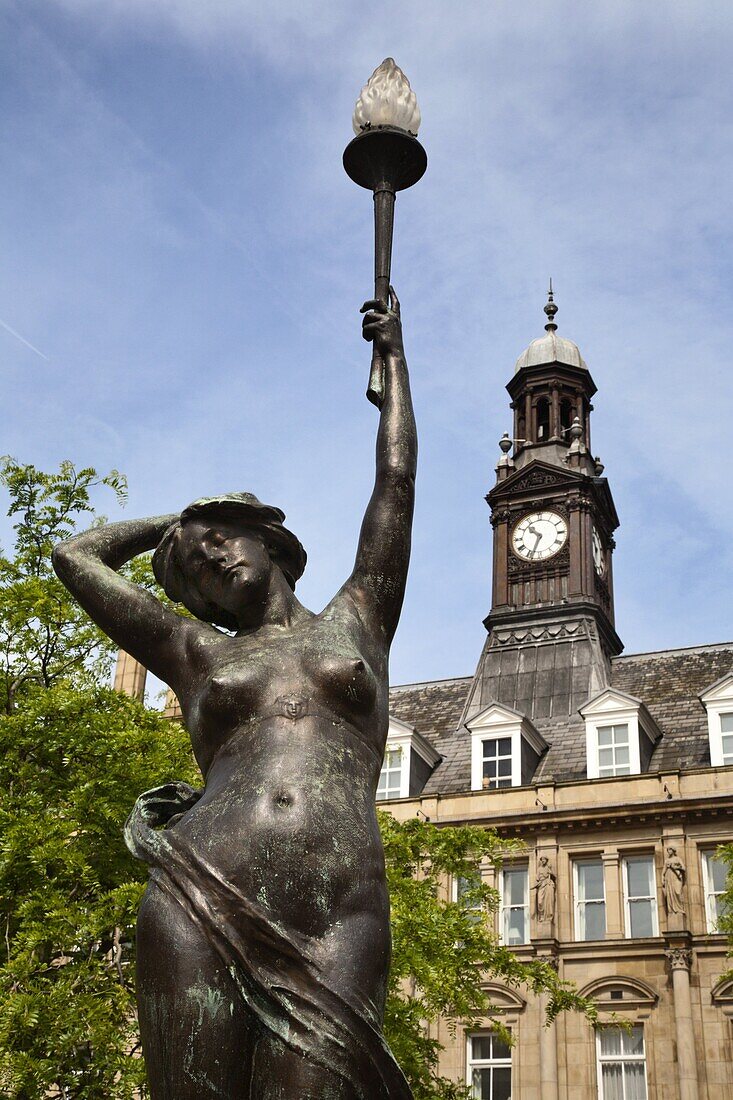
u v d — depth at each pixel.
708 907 30.12
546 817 31.92
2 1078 11.41
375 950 2.32
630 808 31.28
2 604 15.20
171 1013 2.24
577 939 30.80
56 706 14.10
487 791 33.16
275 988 2.21
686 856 30.72
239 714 2.62
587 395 46.97
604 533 43.66
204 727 2.67
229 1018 2.22
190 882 2.33
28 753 14.41
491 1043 29.98
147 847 2.43
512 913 31.69
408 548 3.02
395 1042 15.71
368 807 2.52
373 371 3.27
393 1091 2.19
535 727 36.78
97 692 14.70
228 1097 2.20
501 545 42.28
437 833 19.28
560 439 44.88
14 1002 11.66
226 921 2.28
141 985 2.33
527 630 40.03
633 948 30.03
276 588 2.94
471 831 19.30
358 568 2.99
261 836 2.36
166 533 3.03
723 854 22.45
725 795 30.70
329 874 2.34
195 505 2.97
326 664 2.67
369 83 3.59
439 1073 29.53
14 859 12.77
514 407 47.16
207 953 2.26
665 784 31.84
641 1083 28.78
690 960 29.44
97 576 2.99
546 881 31.20
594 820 31.50
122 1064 11.76
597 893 31.33
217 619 3.02
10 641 15.48
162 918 2.32
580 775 34.09
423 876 26.56
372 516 3.02
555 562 41.28
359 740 2.62
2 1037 11.55
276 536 3.02
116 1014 12.25
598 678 37.94
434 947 17.03
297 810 2.40
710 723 33.72
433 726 39.12
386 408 3.17
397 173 3.53
